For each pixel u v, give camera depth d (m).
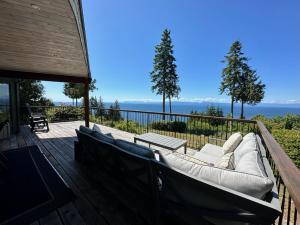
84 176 2.65
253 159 1.43
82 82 5.44
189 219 1.24
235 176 1.06
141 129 6.31
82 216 1.78
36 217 1.77
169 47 20.09
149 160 1.33
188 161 1.28
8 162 3.27
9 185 2.42
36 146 4.32
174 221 1.36
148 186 1.47
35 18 2.84
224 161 1.74
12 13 2.66
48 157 3.53
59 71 5.11
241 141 2.46
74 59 4.50
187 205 1.22
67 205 1.96
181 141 3.41
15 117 5.92
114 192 1.98
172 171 1.19
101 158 2.14
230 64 21.72
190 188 1.17
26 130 6.34
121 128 6.72
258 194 1.00
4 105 5.66
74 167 3.00
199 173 1.17
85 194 2.17
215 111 16.61
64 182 2.47
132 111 5.96
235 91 21.47
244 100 21.84
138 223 1.67
